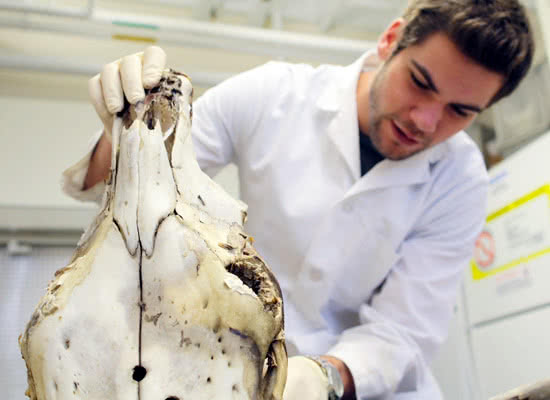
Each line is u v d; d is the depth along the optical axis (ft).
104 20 6.07
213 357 1.69
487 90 3.41
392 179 4.04
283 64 4.58
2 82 7.88
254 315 1.70
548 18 6.05
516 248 6.41
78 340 1.69
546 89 6.90
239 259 1.82
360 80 4.43
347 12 7.45
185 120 1.99
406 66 3.51
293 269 4.22
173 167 1.90
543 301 6.00
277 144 4.16
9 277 8.10
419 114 3.47
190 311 1.71
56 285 1.80
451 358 7.29
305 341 4.02
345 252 4.03
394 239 4.04
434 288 4.19
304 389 2.69
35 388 1.74
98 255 1.79
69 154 7.73
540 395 1.65
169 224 1.79
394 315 4.06
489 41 3.16
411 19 3.58
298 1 7.26
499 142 7.61
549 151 6.02
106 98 2.08
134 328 1.71
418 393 3.94
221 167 4.26
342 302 4.27
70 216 7.81
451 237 4.37
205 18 7.13
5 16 6.01
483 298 6.94
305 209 4.04
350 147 4.09
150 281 1.75
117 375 1.66
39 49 7.36
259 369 1.71
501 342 6.62
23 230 8.17
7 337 7.87
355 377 3.25
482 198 4.50
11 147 7.58
